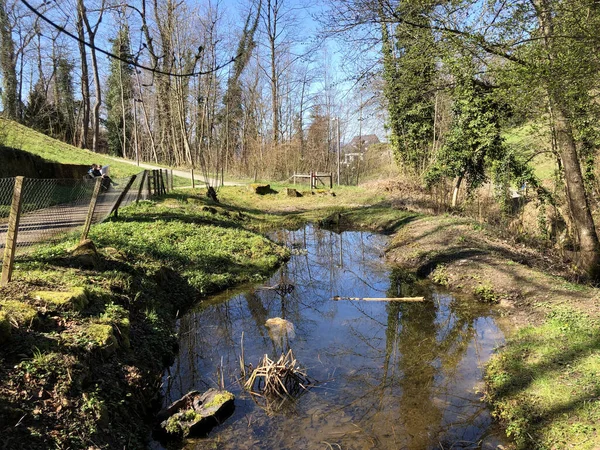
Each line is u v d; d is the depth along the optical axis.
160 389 5.32
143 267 8.21
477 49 7.75
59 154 25.11
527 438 4.16
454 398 5.14
